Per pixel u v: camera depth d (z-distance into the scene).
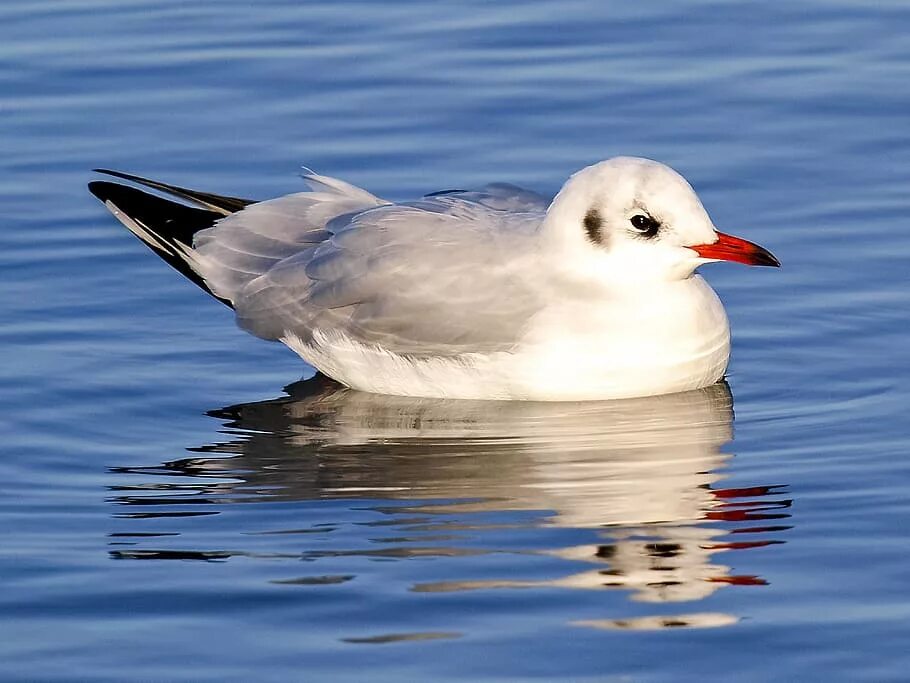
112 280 17.14
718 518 12.38
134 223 16.38
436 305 14.91
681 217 14.49
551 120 19.64
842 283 16.53
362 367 15.27
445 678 10.28
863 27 21.42
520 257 14.88
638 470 13.30
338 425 14.50
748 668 10.32
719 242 14.50
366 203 16.08
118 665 10.52
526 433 14.17
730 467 13.32
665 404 14.74
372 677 10.31
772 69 20.53
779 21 21.66
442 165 18.73
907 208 17.64
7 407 14.66
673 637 10.68
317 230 15.91
